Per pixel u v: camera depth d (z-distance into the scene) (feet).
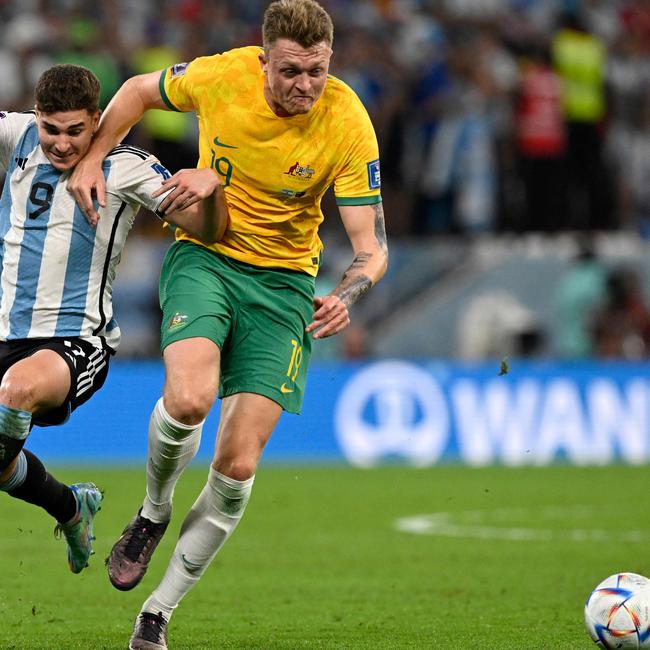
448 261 169.17
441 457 167.84
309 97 56.54
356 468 161.27
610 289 172.14
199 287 58.85
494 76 186.50
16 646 59.47
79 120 56.80
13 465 57.72
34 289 58.23
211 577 83.30
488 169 180.86
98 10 190.49
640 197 200.44
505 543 99.86
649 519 115.55
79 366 57.52
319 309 56.95
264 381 58.70
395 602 73.67
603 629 54.90
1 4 188.65
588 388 171.12
